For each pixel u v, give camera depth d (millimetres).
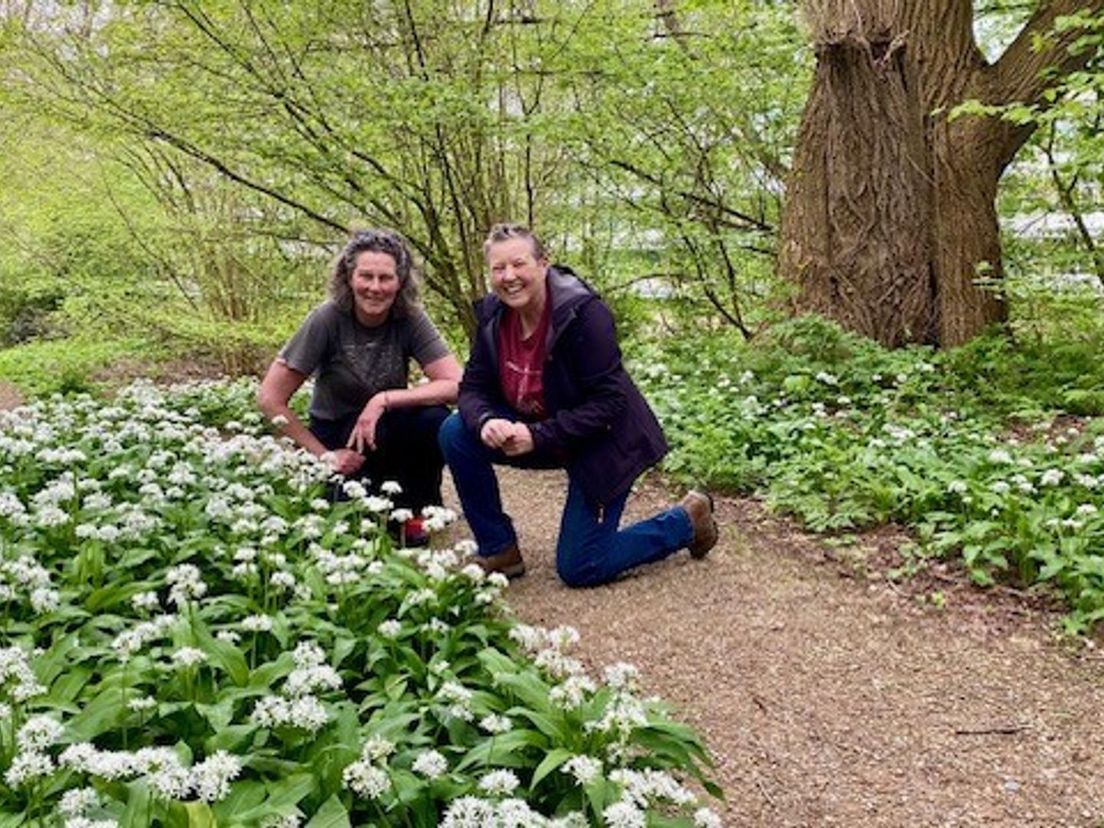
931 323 7973
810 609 4152
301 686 2619
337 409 5211
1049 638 3840
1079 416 6516
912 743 3221
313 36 8117
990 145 7633
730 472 5605
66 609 3277
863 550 4637
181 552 3867
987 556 4266
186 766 2385
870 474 5152
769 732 3277
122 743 2623
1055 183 8617
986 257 7816
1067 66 7410
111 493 4703
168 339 12352
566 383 4230
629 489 4316
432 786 2408
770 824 2822
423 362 5172
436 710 2754
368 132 8023
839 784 3010
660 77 8578
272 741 2641
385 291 4883
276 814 2215
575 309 4137
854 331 7945
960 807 2900
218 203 11719
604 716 2637
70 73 8484
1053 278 7836
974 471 5055
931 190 7879
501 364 4387
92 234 12539
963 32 7684
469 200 9398
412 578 3617
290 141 8258
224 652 2932
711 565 4613
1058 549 4238
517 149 9383
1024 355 7496
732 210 9930
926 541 4586
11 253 13617
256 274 11445
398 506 5164
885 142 7875
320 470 4672
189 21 8188
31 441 5262
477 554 4535
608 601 4262
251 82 8172
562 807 2480
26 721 2510
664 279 10055
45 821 2176
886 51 7777
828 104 8000
